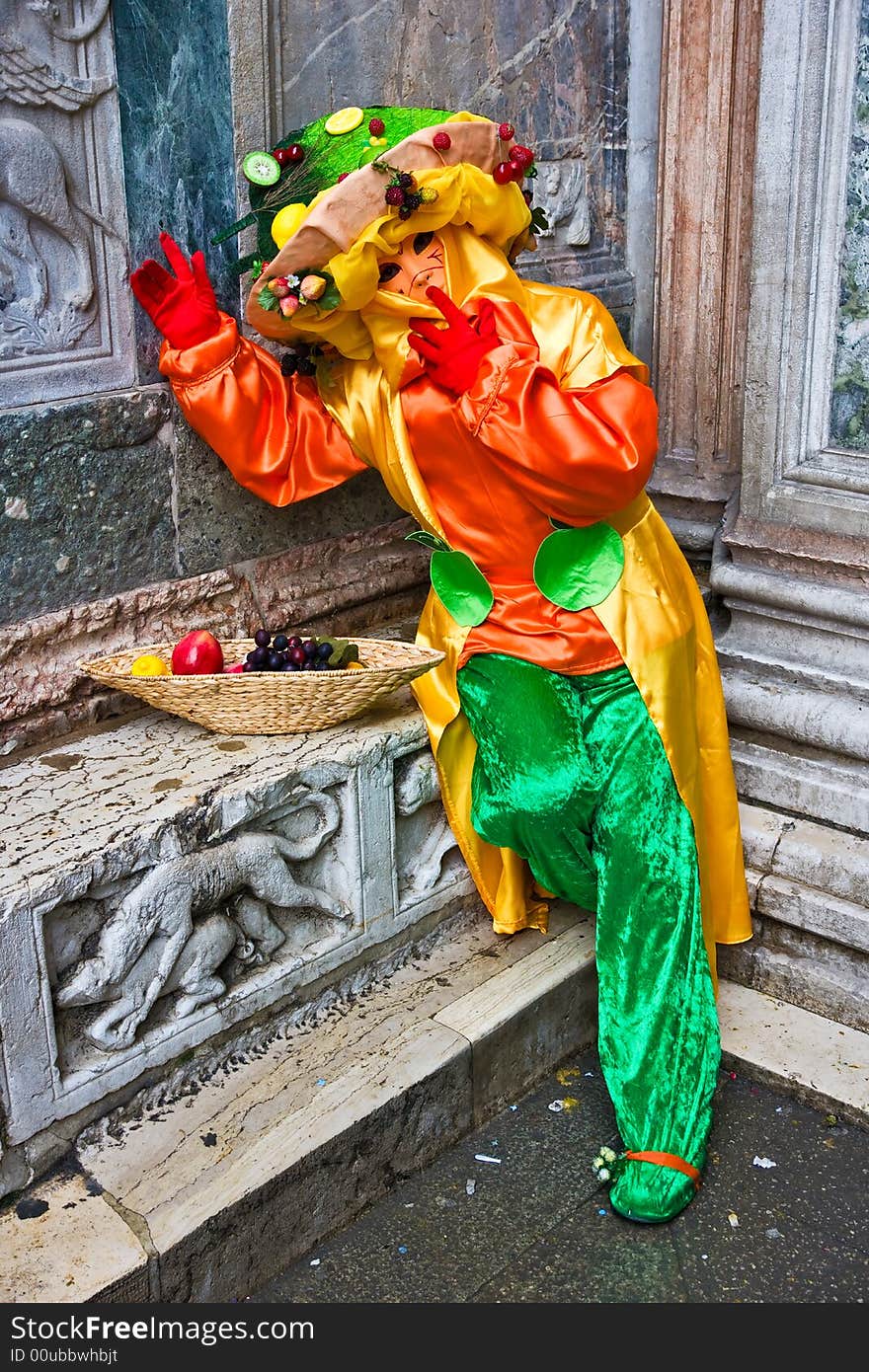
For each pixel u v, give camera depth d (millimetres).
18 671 2639
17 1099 2240
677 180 3369
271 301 2500
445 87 3131
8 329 2508
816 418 3072
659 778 2648
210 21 2670
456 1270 2430
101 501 2705
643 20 3422
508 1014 2752
